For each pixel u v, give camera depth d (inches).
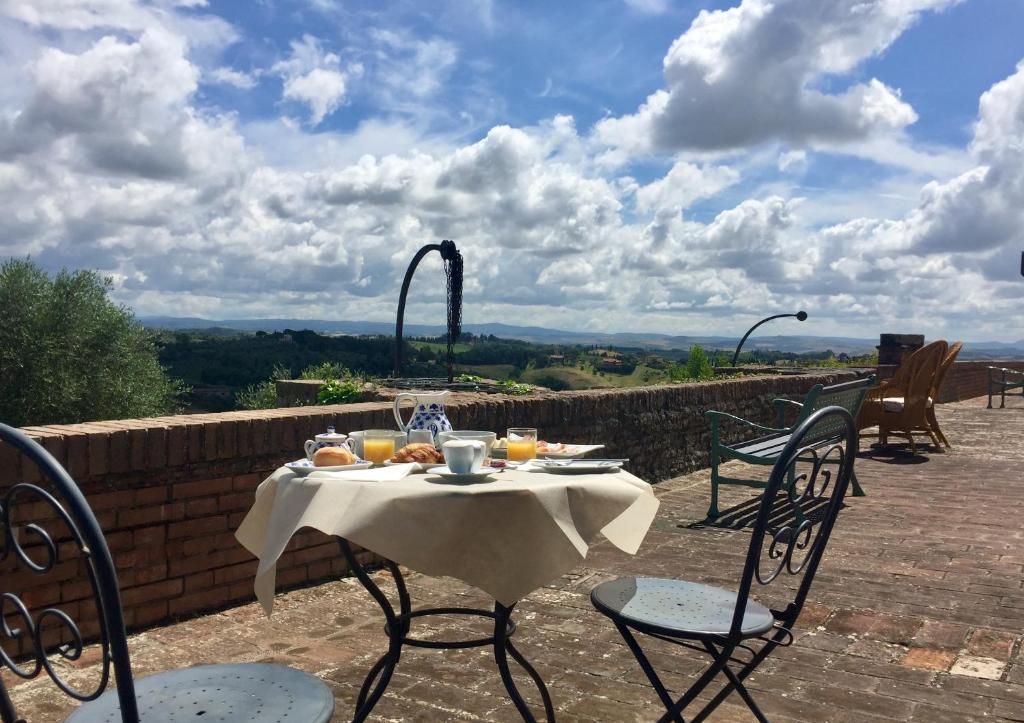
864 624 159.0
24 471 130.5
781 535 100.3
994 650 145.8
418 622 157.5
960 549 217.3
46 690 122.8
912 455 391.2
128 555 146.8
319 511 91.6
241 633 149.6
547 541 91.4
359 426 187.3
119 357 936.3
